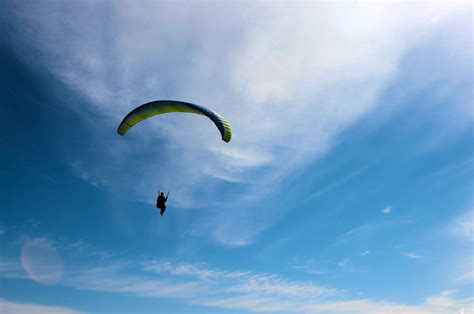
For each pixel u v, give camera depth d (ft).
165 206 82.12
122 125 99.25
